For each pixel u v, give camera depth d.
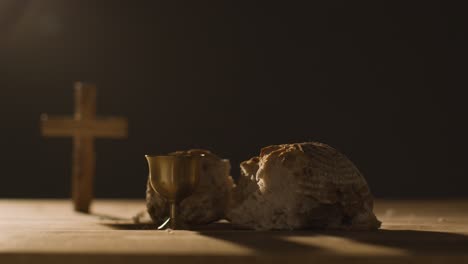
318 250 1.42
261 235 1.54
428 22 3.65
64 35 3.62
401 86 3.66
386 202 2.64
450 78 3.65
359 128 3.66
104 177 3.62
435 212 2.14
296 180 1.61
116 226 1.75
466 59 3.65
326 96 3.65
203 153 1.74
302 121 3.66
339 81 3.66
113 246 1.45
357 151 3.67
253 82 3.66
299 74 3.66
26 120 3.62
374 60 3.66
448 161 3.66
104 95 3.63
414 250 1.42
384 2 3.65
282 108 3.66
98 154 3.62
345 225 1.63
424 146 3.67
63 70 3.62
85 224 1.79
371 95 3.67
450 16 3.65
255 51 3.65
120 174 3.63
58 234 1.56
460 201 2.71
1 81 3.61
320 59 3.66
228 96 3.66
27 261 1.40
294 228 1.62
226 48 3.65
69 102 3.63
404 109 3.66
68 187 3.61
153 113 3.65
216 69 3.66
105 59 3.63
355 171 1.64
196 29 3.65
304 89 3.66
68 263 1.40
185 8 3.64
